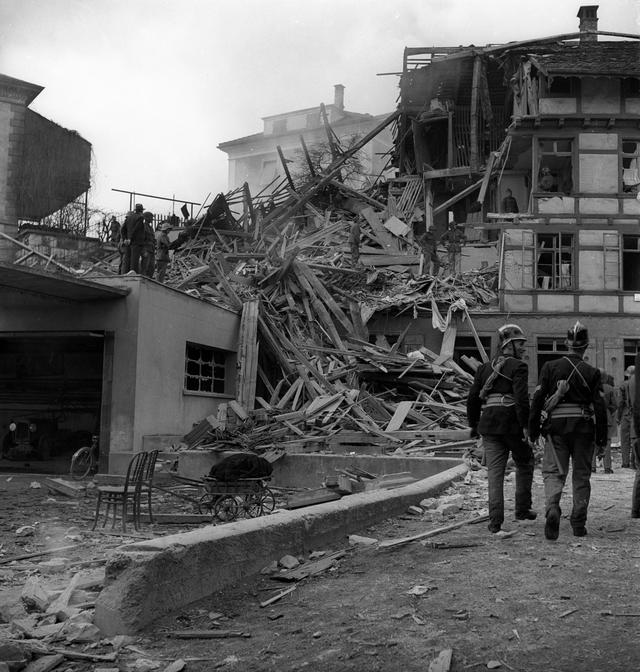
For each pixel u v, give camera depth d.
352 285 25.06
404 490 8.87
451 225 27.06
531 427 6.55
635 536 6.60
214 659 4.08
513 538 6.59
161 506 11.55
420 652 3.97
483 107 31.45
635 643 3.95
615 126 24.75
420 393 19.80
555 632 4.15
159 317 17.14
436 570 5.60
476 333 23.47
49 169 29.95
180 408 18.02
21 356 20.45
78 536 8.28
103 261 28.02
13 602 5.08
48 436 19.75
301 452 15.73
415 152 33.19
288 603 5.04
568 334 6.62
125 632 4.51
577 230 24.59
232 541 5.50
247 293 22.61
